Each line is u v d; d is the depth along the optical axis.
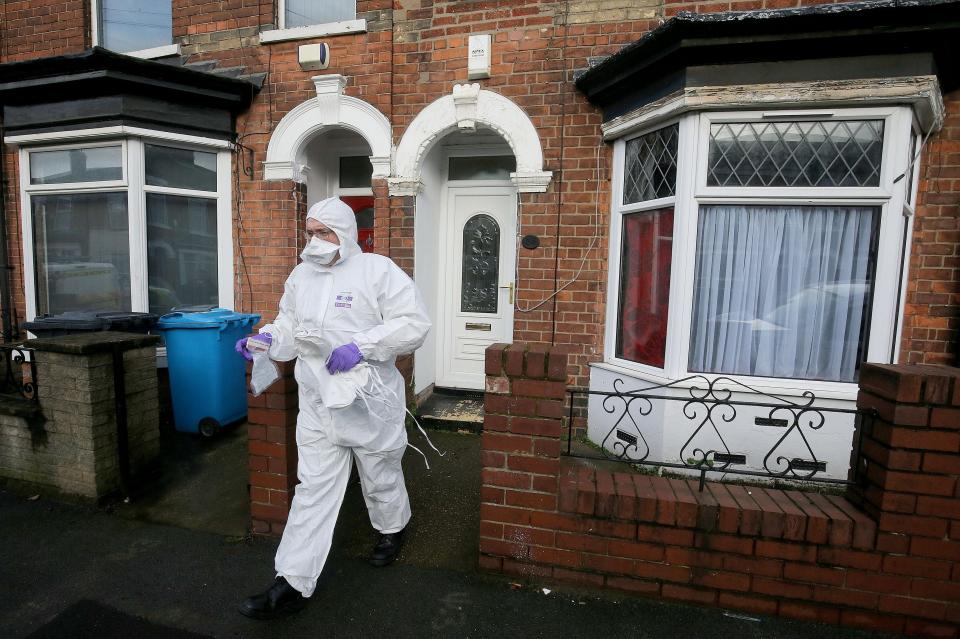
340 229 2.16
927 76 2.79
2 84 4.29
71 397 2.93
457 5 3.98
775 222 3.24
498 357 2.18
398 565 2.41
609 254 3.87
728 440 3.29
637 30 3.67
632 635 1.98
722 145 3.22
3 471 3.19
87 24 4.97
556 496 2.21
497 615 2.08
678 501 2.10
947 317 3.38
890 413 1.92
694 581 2.12
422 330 2.16
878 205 3.03
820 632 2.00
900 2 2.60
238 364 4.06
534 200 3.94
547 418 2.18
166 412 4.48
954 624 1.93
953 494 1.89
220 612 2.11
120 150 4.38
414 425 4.18
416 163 4.12
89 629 2.01
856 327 3.19
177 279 4.64
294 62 4.36
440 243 4.74
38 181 4.74
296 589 2.07
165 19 4.89
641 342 3.72
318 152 4.87
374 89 4.19
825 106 3.00
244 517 2.85
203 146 4.51
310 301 2.18
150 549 2.55
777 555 2.04
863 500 2.06
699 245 3.31
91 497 2.96
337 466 2.20
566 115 3.85
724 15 2.80
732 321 3.34
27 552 2.52
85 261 4.68
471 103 3.97
